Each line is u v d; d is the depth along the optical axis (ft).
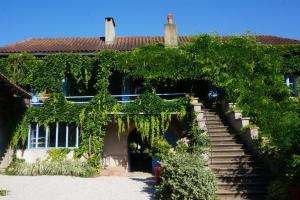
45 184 47.37
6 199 37.58
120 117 64.03
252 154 43.11
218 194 35.01
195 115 54.49
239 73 63.10
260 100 56.95
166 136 68.54
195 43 66.33
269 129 47.88
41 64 67.26
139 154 75.66
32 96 66.69
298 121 33.68
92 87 71.41
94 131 62.95
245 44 65.67
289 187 31.22
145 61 66.03
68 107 64.75
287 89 60.23
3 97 62.69
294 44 70.28
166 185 34.30
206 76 64.80
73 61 67.21
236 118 50.11
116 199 37.83
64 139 64.75
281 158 34.81
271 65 63.98
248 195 35.01
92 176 57.16
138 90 71.05
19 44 77.92
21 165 58.70
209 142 46.09
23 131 64.49
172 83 67.05
